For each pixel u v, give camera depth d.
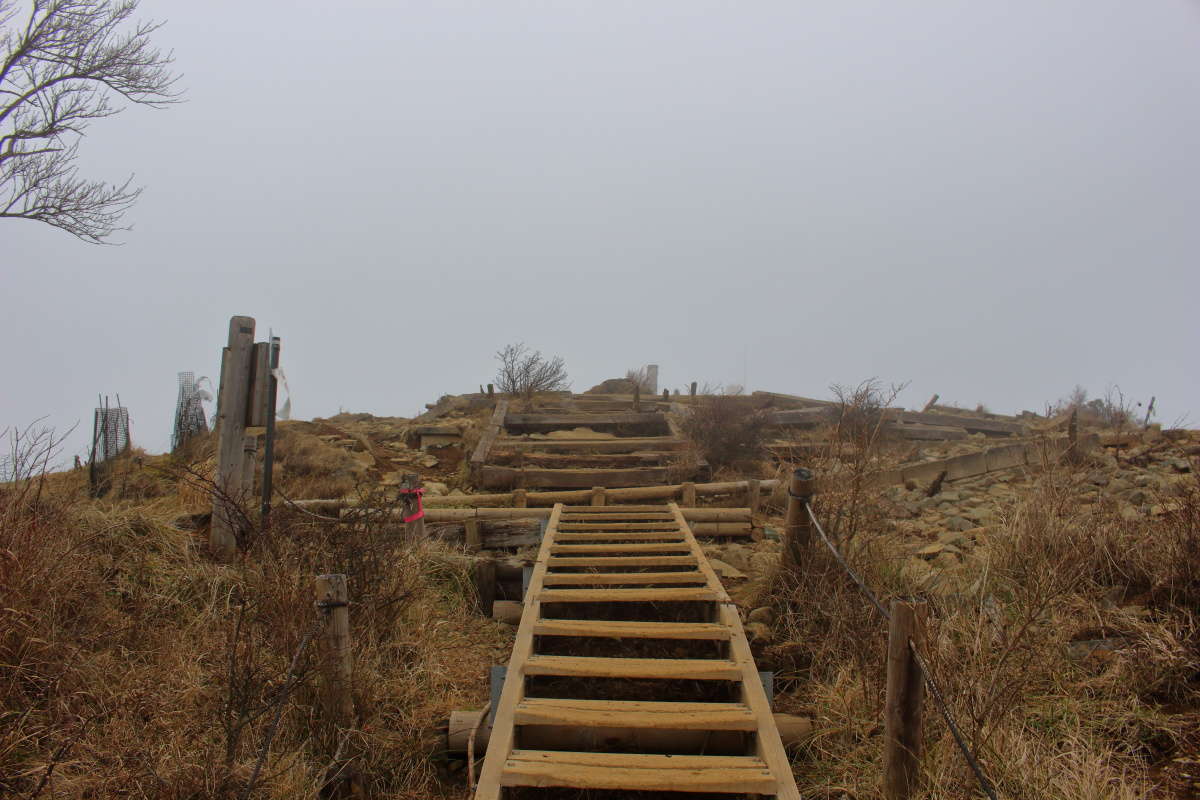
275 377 6.75
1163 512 5.82
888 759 3.60
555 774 3.72
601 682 5.05
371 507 6.84
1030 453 9.48
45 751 3.85
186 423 11.54
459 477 10.47
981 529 7.09
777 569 6.24
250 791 3.31
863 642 4.96
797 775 4.44
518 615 6.58
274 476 9.62
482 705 5.20
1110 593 5.25
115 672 4.58
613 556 6.39
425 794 4.45
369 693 4.82
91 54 12.23
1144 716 4.14
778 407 15.27
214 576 5.94
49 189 12.09
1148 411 12.30
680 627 5.02
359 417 15.70
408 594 5.64
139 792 3.51
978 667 4.38
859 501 6.52
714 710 4.24
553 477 9.84
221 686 4.47
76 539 5.58
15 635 4.34
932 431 13.03
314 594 5.02
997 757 3.75
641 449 11.27
